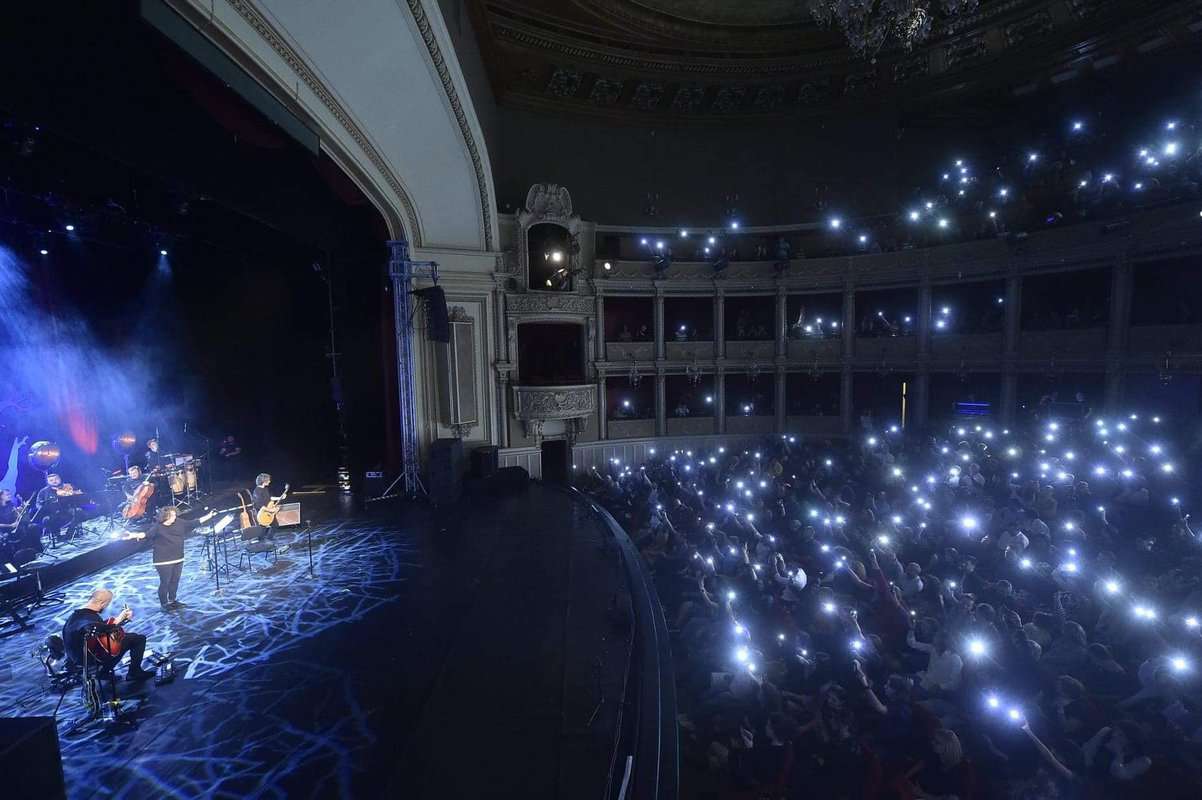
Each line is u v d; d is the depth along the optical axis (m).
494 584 11.62
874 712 7.72
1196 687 7.07
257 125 9.95
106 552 13.05
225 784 6.16
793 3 23.17
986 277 22.72
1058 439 19.61
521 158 26.03
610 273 26.22
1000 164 24.64
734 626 9.12
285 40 9.39
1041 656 8.29
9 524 11.80
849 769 6.99
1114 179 19.55
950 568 11.70
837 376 27.59
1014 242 21.50
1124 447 17.55
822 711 7.46
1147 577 10.30
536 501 18.91
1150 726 6.84
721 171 28.34
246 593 11.23
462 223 20.53
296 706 7.56
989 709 7.22
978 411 23.98
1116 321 19.34
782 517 15.48
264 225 16.84
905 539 13.16
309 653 8.93
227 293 20.23
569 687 7.95
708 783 7.12
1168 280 19.42
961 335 23.69
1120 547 12.20
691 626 9.88
